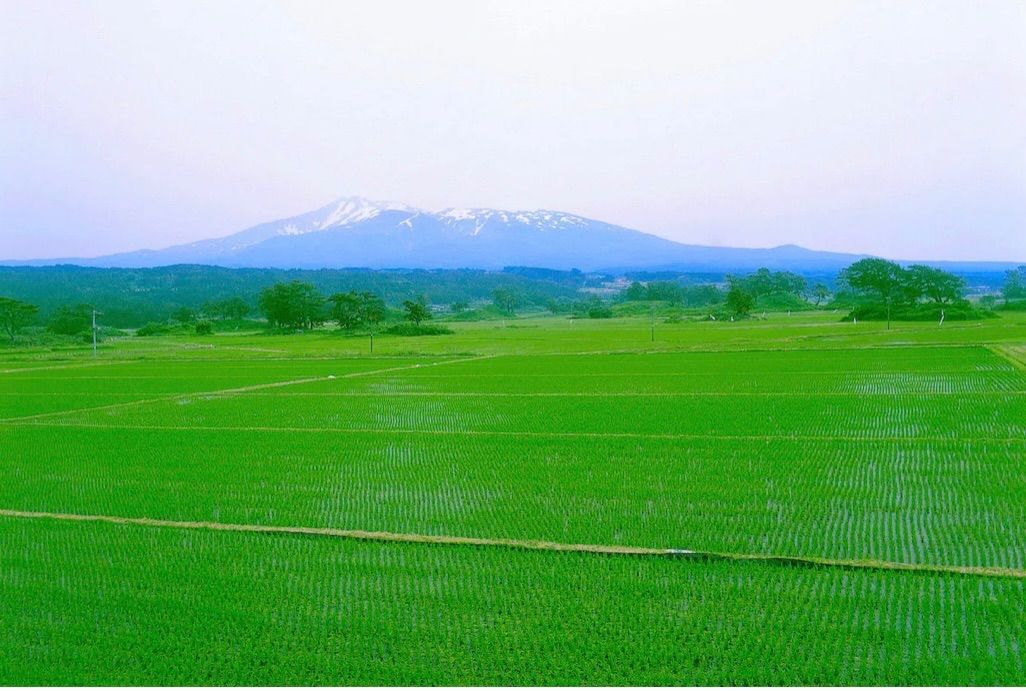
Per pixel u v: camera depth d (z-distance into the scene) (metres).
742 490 16.39
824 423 23.70
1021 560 12.20
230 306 130.75
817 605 10.73
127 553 13.52
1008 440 20.55
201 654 9.88
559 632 10.18
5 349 76.38
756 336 65.31
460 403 30.09
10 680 9.31
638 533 13.88
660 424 24.27
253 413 28.81
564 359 49.22
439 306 197.12
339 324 107.62
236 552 13.45
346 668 9.44
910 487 16.30
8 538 14.39
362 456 20.75
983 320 83.06
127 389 38.12
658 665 9.31
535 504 15.83
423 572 12.33
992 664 9.12
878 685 8.79
